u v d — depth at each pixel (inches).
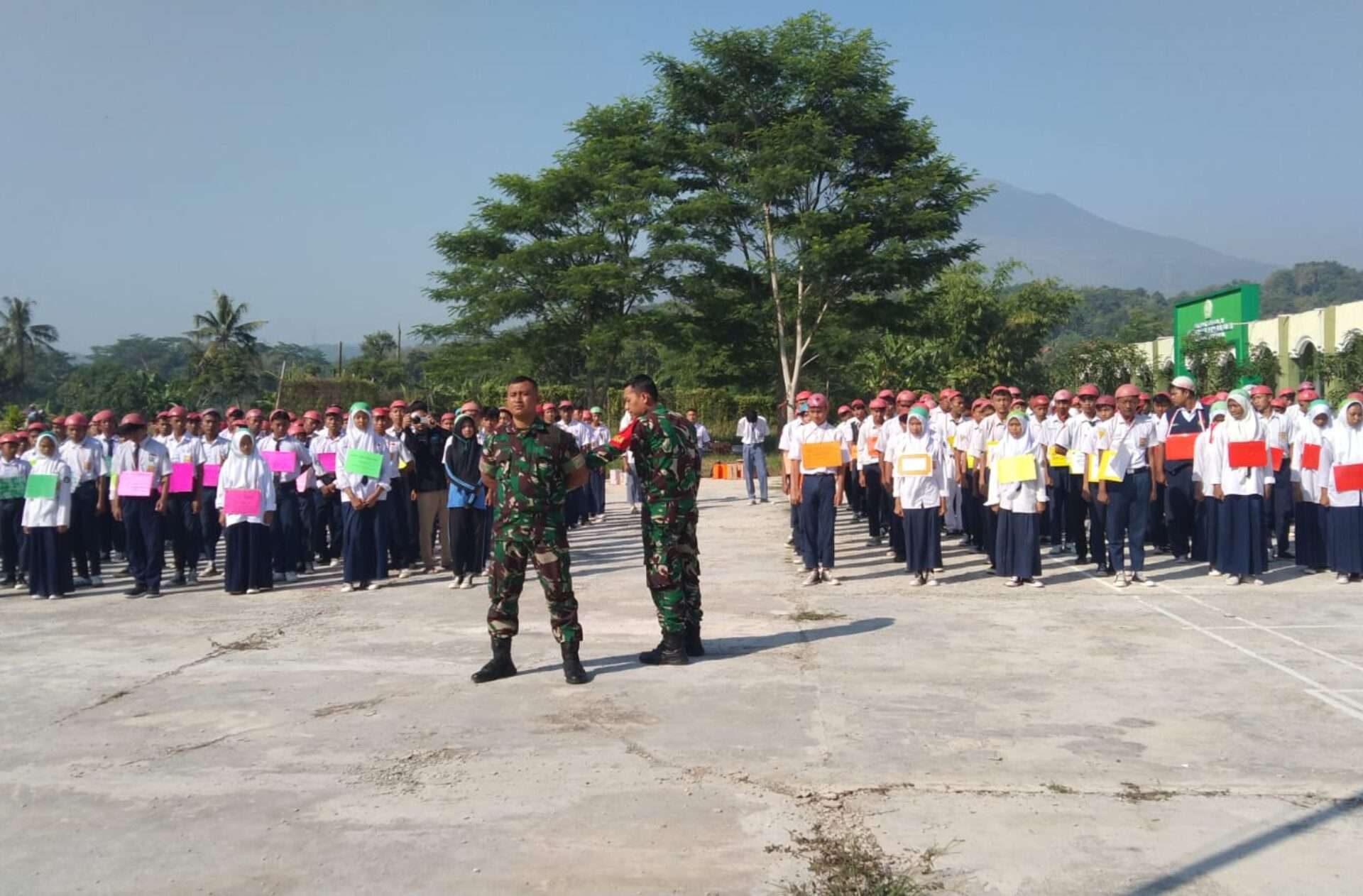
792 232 1151.6
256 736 228.5
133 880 159.6
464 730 229.6
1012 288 1745.8
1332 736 219.5
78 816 185.3
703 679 270.1
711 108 1253.7
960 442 540.7
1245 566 409.7
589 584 440.8
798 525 450.9
